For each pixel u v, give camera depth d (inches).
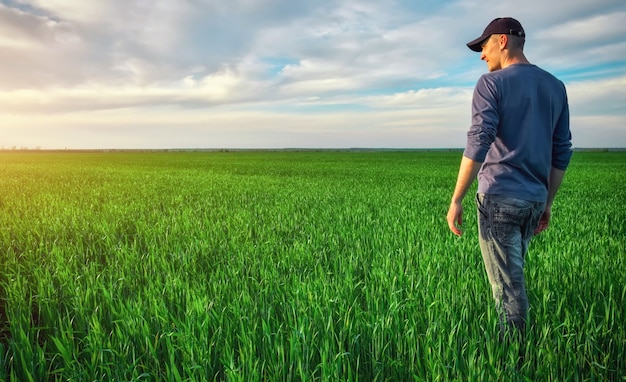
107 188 624.4
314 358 116.3
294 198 489.4
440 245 226.5
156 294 156.6
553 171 138.2
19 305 144.9
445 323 128.6
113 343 123.6
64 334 121.6
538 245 236.4
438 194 549.0
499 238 125.6
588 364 117.6
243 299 146.7
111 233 276.4
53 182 743.7
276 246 238.1
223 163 1855.3
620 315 139.0
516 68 126.3
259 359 111.5
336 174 1081.4
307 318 128.0
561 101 129.9
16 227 296.8
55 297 161.3
